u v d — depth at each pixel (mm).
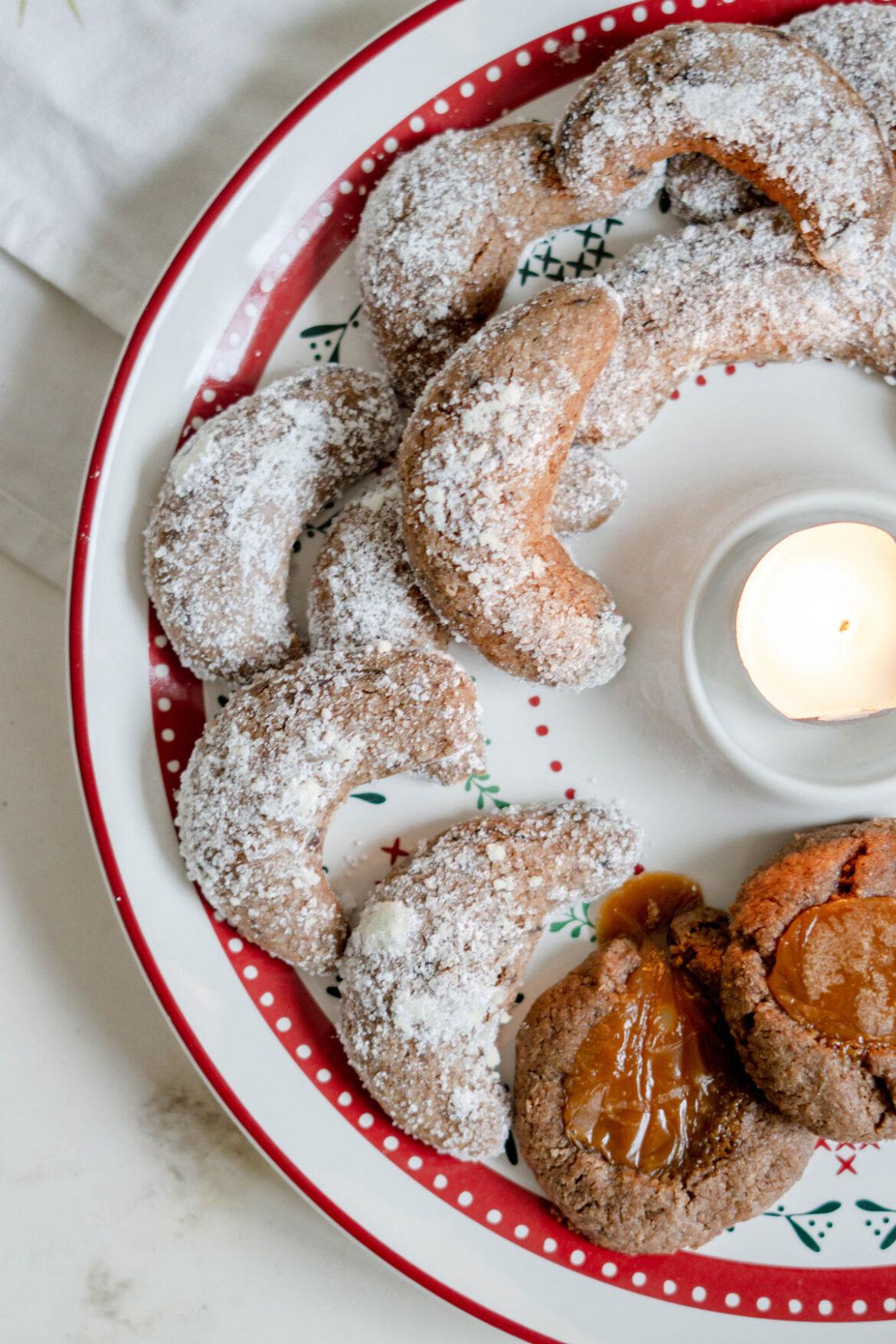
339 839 406
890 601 406
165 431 399
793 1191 411
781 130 385
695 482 410
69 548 419
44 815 424
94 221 414
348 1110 401
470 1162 402
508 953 398
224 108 413
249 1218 427
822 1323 410
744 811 410
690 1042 399
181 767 402
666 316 396
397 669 390
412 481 383
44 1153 426
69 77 410
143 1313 427
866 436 410
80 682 392
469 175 393
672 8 400
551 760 410
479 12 394
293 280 403
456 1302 400
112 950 424
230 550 390
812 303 396
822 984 388
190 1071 426
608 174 390
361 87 394
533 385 379
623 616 409
